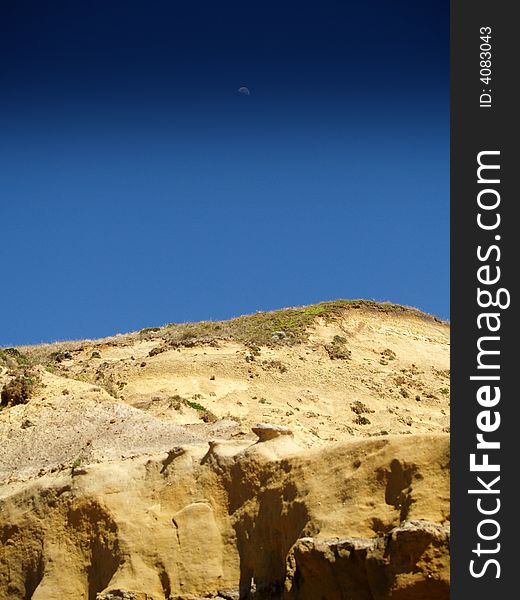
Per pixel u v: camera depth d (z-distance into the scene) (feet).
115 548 78.18
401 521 65.57
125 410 106.73
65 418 105.50
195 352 183.11
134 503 80.64
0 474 96.63
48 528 82.58
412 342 205.98
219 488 78.74
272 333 196.24
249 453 78.43
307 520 70.03
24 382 113.60
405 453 68.39
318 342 194.80
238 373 169.89
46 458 98.12
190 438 98.07
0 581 82.53
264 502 75.05
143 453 93.56
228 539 76.07
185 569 75.31
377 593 63.31
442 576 61.31
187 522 77.56
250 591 72.49
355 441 72.28
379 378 179.01
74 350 192.75
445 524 63.26
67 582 79.30
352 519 67.62
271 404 156.46
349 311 216.33
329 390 169.48
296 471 73.82
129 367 172.86
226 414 147.13
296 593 68.23
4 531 84.43
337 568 65.62
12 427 104.78
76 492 82.99
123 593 74.23
